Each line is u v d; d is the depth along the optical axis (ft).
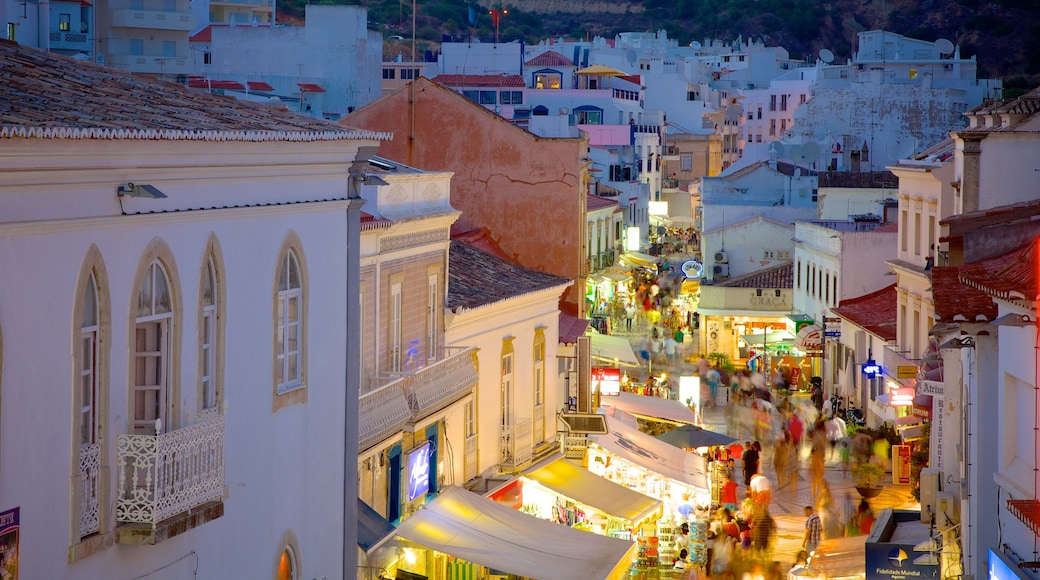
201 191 55.01
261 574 61.16
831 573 92.27
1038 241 59.36
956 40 630.74
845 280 192.13
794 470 148.15
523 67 387.34
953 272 70.28
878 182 260.83
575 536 81.30
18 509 43.55
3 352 42.45
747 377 181.57
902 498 135.03
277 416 62.49
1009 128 105.70
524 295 107.24
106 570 48.78
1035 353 59.93
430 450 90.84
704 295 236.84
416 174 91.35
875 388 166.50
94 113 49.83
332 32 304.30
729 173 319.88
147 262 51.06
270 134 58.44
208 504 53.52
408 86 137.80
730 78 570.05
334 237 68.33
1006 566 62.03
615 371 131.54
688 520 115.44
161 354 52.70
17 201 42.93
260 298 60.44
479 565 79.56
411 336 89.92
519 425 106.11
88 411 48.24
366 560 74.13
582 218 140.15
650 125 413.59
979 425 75.41
